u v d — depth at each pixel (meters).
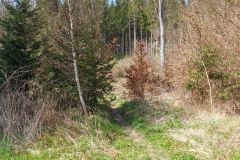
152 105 15.97
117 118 16.42
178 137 11.01
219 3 14.79
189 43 15.63
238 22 12.79
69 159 9.73
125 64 31.44
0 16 17.95
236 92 13.48
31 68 15.17
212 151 9.00
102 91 15.85
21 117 11.73
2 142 10.59
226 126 10.76
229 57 13.19
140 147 11.16
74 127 12.20
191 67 15.42
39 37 15.79
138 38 67.50
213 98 14.32
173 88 19.42
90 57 15.02
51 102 12.91
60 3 14.37
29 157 9.85
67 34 14.55
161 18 25.28
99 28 15.77
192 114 13.61
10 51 15.09
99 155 10.10
